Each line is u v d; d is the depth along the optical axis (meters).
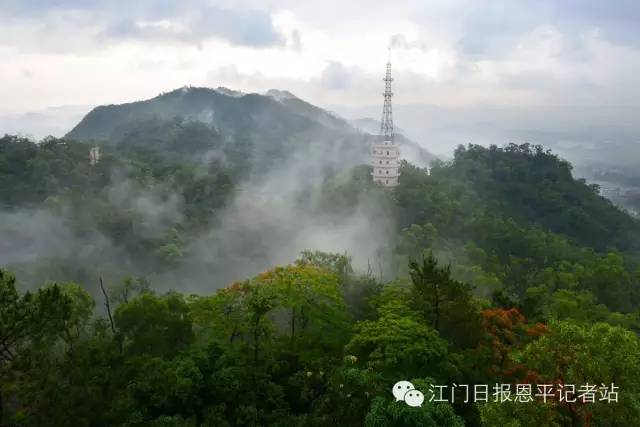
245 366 33.78
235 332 38.47
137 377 32.03
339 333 38.53
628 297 87.56
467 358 32.31
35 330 26.05
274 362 35.94
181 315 40.44
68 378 29.56
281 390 33.50
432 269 35.22
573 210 160.00
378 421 23.39
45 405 26.42
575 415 25.33
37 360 26.72
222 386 31.31
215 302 39.22
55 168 148.25
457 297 34.59
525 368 29.89
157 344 36.47
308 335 39.25
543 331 35.88
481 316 35.41
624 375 24.31
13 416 26.00
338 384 28.50
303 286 39.19
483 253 102.62
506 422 24.42
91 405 28.84
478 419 28.70
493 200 151.88
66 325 34.03
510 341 36.22
